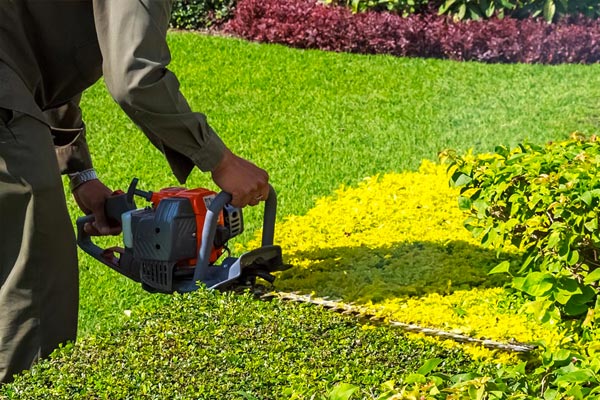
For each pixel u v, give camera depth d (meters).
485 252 5.54
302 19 11.38
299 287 4.91
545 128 8.56
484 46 10.77
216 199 4.26
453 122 8.78
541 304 3.73
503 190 4.29
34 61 4.26
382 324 4.49
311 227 6.16
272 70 10.42
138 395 3.00
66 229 4.16
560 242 3.93
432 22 11.02
